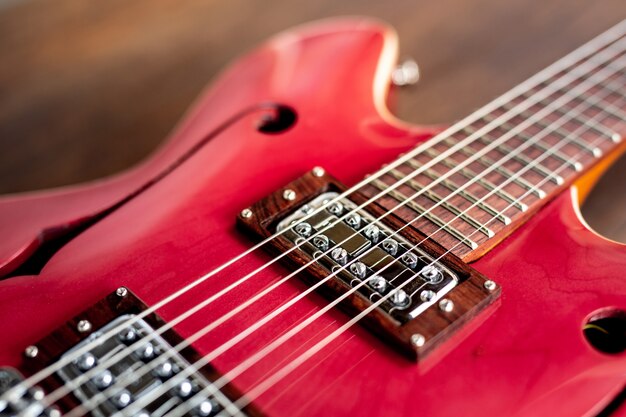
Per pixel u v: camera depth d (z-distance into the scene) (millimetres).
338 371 311
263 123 444
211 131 427
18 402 288
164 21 579
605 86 463
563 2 583
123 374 300
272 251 349
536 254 354
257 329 322
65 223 371
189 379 303
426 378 310
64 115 518
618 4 580
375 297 326
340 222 355
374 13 583
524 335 323
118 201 384
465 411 301
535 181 385
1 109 517
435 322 318
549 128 425
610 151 412
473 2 588
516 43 558
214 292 335
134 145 504
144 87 536
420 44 559
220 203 380
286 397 303
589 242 360
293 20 580
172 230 365
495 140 415
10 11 578
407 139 417
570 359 316
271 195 370
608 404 307
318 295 334
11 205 379
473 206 369
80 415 290
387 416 299
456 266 338
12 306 329
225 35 570
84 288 338
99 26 572
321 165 400
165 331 317
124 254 352
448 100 522
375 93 449
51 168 491
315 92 448
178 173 400
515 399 304
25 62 546
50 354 306
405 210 365
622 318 335
